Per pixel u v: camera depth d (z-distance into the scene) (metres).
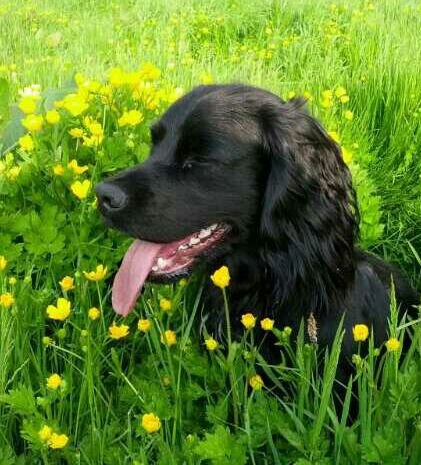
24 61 1.98
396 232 1.23
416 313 0.96
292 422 0.74
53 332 0.88
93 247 0.93
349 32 2.21
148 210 0.80
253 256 0.85
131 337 0.89
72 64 1.86
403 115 1.53
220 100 0.83
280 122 0.83
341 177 0.87
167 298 0.87
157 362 0.81
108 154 0.99
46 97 1.17
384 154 1.48
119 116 1.08
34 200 0.96
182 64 1.83
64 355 0.83
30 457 0.75
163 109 1.17
